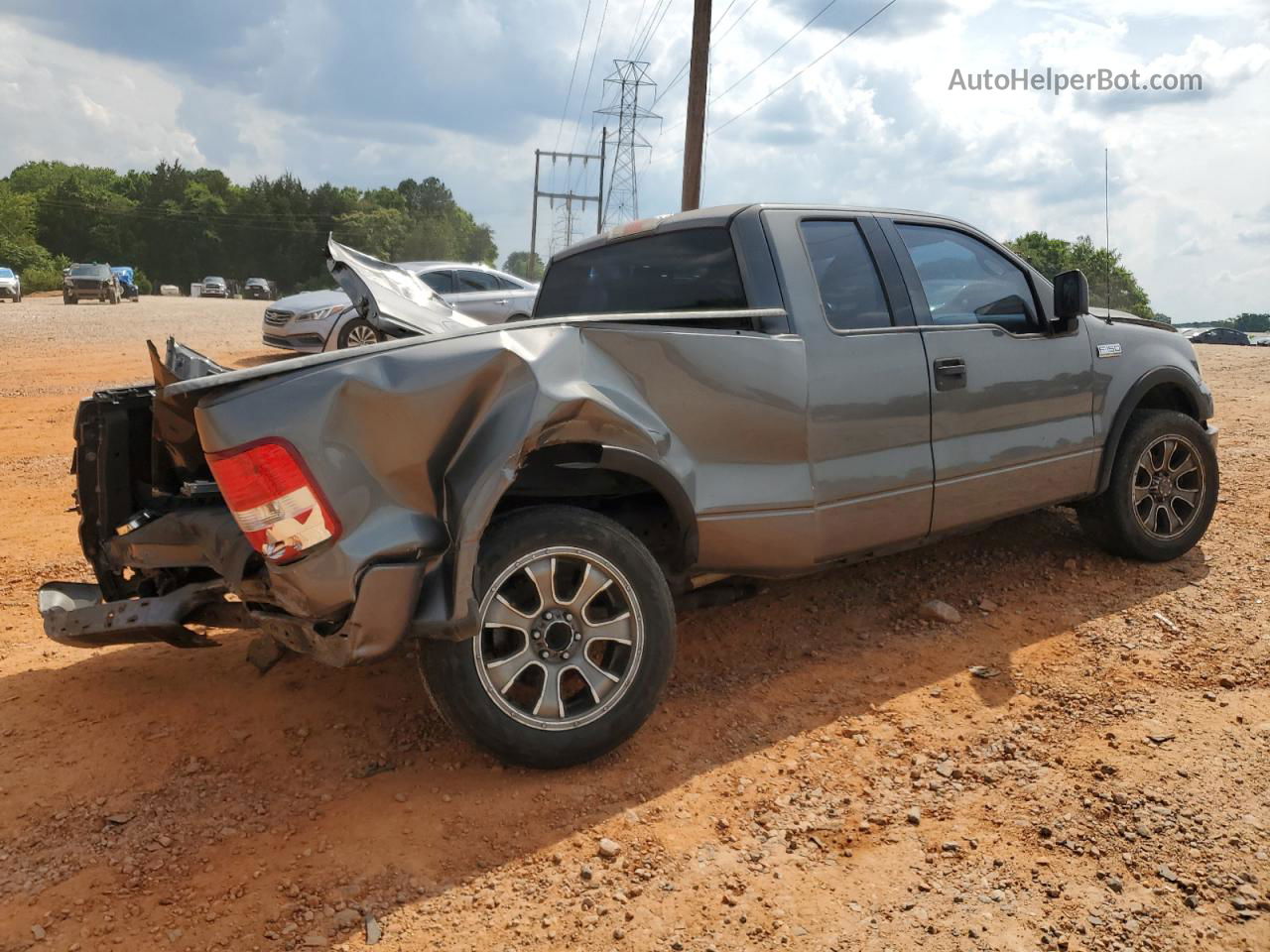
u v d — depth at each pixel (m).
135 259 121.31
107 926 2.47
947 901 2.53
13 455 8.66
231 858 2.75
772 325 3.68
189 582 3.54
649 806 2.99
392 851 2.77
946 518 4.14
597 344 3.22
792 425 3.61
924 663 3.94
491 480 2.90
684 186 18.25
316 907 2.54
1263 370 15.14
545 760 3.08
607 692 3.16
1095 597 4.55
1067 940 2.37
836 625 4.35
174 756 3.30
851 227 4.08
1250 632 4.09
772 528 3.58
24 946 2.41
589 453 3.23
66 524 6.31
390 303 3.83
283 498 2.71
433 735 3.43
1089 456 4.67
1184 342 5.27
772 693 3.73
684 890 2.60
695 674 3.92
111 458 3.55
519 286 14.91
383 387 2.81
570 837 2.84
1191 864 2.64
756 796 3.03
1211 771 3.07
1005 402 4.29
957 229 4.47
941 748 3.29
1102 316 5.00
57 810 2.99
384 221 138.75
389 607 2.80
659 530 3.65
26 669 4.03
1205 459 5.02
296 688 3.80
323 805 3.01
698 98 18.12
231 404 2.74
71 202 118.06
